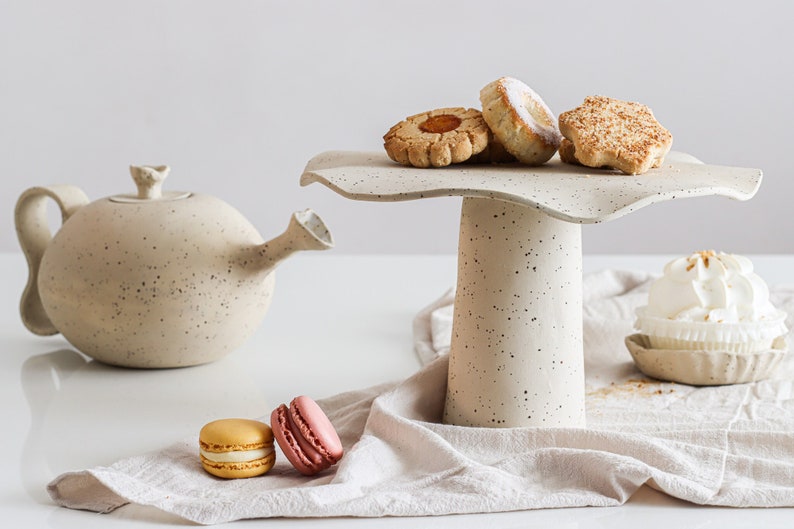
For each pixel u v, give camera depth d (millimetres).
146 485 1198
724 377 1419
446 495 1184
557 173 1243
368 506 1170
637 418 1346
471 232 1292
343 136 2826
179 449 1249
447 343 1490
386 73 2789
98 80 2770
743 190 1216
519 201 1175
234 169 2846
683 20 2770
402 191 1188
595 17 2766
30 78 2760
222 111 2809
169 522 1176
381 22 2762
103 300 1401
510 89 1277
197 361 1447
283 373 1450
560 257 1283
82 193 1508
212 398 1386
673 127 2824
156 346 1419
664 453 1223
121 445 1290
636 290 1659
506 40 2770
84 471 1193
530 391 1286
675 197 1182
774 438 1259
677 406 1379
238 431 1228
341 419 1312
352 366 1471
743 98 2809
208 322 1417
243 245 1429
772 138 2826
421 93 2797
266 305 1461
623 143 1247
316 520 1174
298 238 1407
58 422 1332
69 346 1526
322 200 2914
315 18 2758
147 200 1440
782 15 2762
